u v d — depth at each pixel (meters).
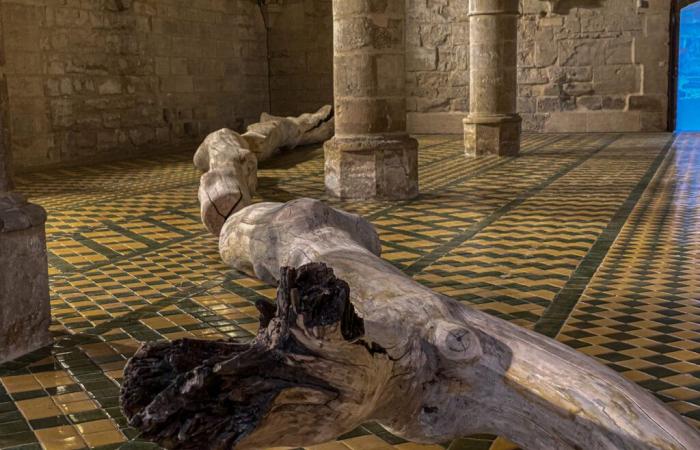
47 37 13.82
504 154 14.03
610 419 2.64
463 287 5.43
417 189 9.58
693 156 13.16
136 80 16.17
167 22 17.14
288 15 21.11
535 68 19.70
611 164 12.37
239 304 5.15
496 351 2.97
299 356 2.39
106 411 3.49
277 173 12.25
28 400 3.64
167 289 5.55
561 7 19.25
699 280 5.43
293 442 2.53
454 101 20.34
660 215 7.88
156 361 2.39
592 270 5.80
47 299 4.45
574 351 3.03
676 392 3.53
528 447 2.87
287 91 21.48
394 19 9.26
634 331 4.40
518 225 7.60
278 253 5.15
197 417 2.25
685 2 18.58
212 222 7.25
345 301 2.42
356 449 3.09
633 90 19.08
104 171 13.20
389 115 9.36
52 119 13.98
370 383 2.58
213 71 18.97
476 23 13.98
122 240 7.33
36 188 11.08
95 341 4.47
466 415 2.95
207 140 12.12
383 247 6.77
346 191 9.42
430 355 2.95
